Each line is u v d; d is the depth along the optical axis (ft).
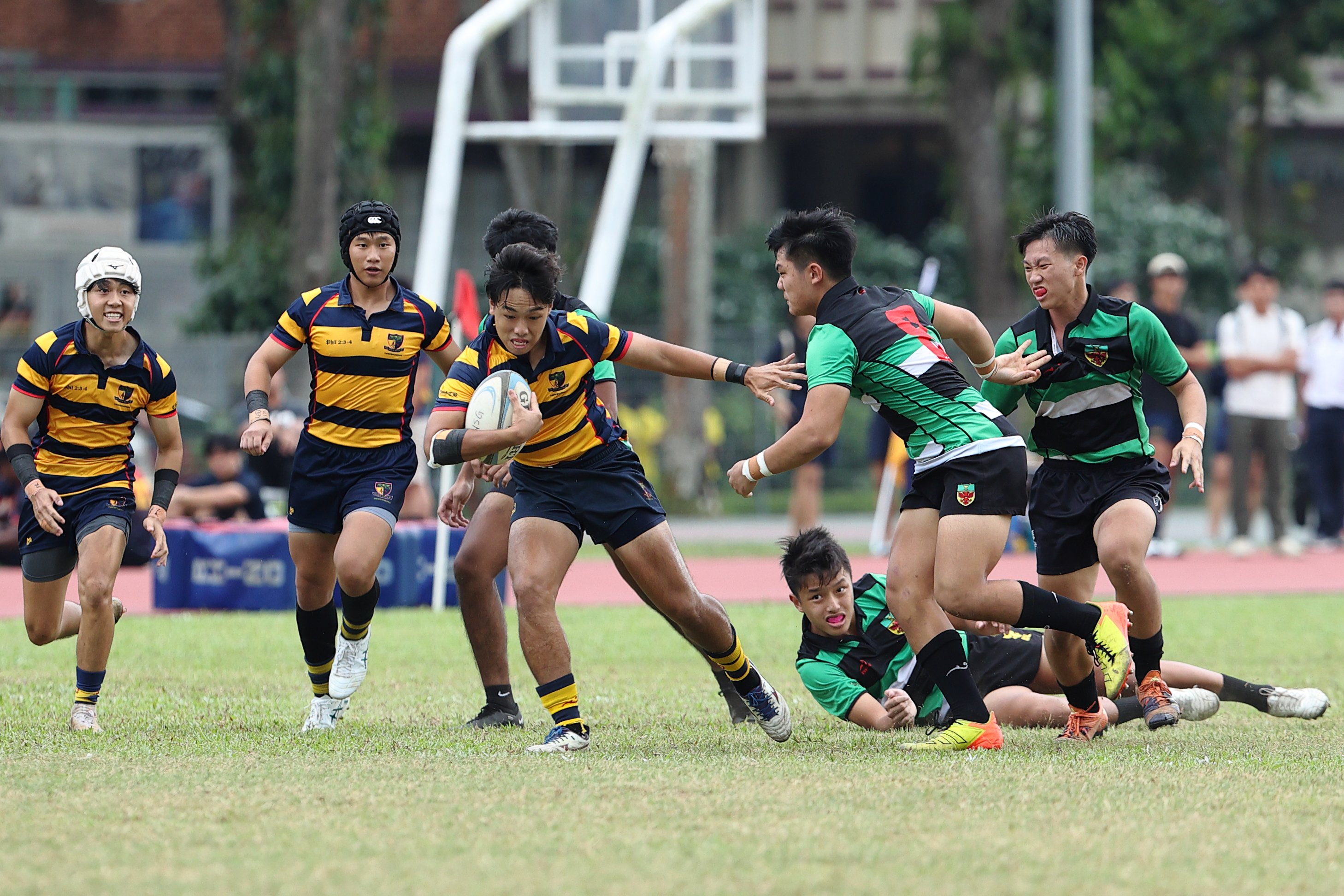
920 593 65.31
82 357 71.20
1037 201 257.55
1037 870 43.27
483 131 175.42
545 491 65.31
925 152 359.05
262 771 57.41
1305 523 201.05
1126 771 57.82
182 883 41.75
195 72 334.03
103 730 68.80
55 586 73.10
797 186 368.27
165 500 73.82
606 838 46.73
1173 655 96.53
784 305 310.04
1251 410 172.96
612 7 197.26
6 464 167.94
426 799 52.19
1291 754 63.10
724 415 262.88
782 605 130.11
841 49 336.70
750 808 50.90
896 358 64.59
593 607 127.54
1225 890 41.45
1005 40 252.62
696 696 81.35
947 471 64.28
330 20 229.45
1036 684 75.56
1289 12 322.14
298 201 231.30
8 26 338.54
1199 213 336.49
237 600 124.77
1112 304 68.90
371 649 99.71
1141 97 266.77
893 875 42.63
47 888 41.22
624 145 172.24
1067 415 69.41
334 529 70.59
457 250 342.85
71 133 318.04
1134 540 66.74
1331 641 103.96
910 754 62.90
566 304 69.41
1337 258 401.08
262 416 69.77
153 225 320.70
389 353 70.49
